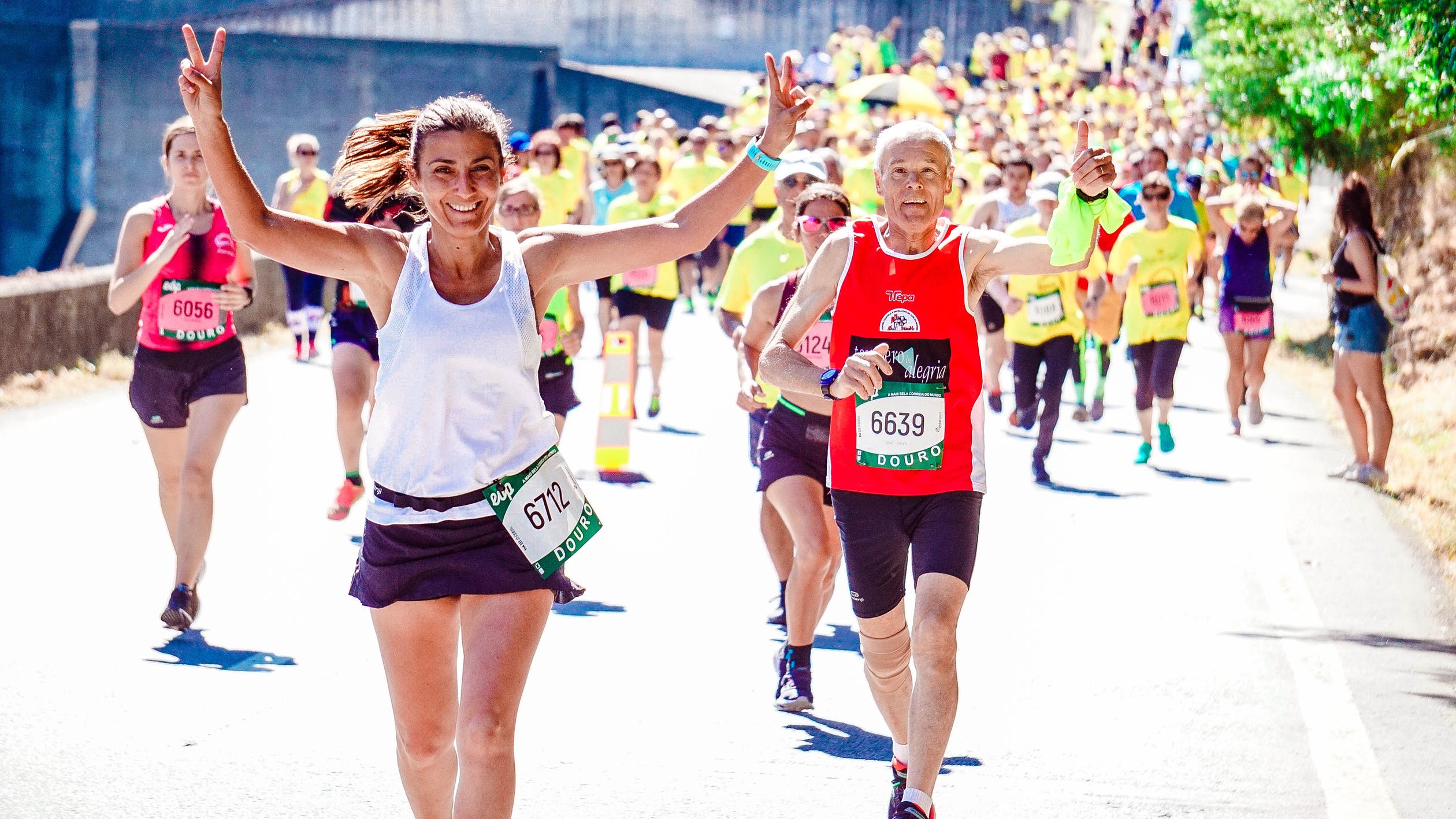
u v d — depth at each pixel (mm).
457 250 4758
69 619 8578
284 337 22047
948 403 5766
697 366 20594
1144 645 8703
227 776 6430
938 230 5855
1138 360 14500
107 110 42844
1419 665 8414
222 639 8320
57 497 11734
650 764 6742
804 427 7484
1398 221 19250
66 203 43062
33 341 16844
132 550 10195
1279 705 7727
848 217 7863
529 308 4762
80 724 6977
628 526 11477
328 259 4738
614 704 7527
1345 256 13469
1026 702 7688
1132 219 16375
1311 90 17047
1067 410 17922
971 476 5773
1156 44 52531
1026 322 13844
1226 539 11359
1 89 42531
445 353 4664
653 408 16516
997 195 15617
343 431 10492
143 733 6902
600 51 48281
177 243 8258
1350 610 9477
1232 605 9570
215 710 7230
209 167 4559
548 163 19844
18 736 6801
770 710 7508
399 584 4773
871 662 5973
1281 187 30219
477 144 4680
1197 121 36812
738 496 12688
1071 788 6566
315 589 9383
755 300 7996
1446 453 14297
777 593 9562
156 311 8422
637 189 19672
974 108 40750
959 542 5656
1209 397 18906
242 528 10898
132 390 8594
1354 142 19094
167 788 6285
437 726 4949
